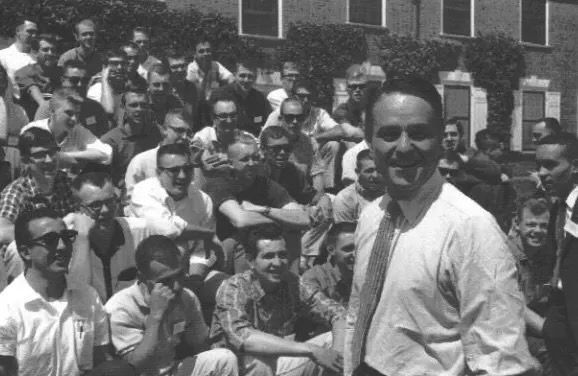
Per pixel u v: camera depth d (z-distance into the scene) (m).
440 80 21.23
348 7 19.91
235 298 5.50
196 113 9.80
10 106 8.08
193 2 17.41
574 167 5.05
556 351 4.50
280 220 6.82
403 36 20.70
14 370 4.72
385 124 2.54
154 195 6.32
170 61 9.67
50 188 6.30
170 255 5.11
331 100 19.41
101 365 4.94
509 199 8.16
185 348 5.49
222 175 6.86
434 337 2.57
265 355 5.38
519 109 22.53
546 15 23.20
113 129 7.95
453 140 9.88
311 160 8.94
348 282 6.18
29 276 4.85
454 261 2.51
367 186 7.30
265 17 18.70
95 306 5.11
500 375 2.47
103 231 5.69
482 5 22.03
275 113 9.52
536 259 5.66
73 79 8.40
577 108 23.73
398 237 2.62
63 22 15.36
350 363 2.88
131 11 16.31
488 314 2.49
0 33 14.81
